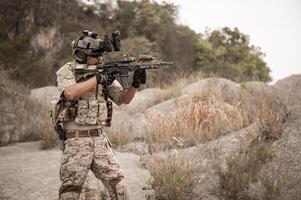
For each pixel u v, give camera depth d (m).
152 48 20.27
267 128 6.19
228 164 5.24
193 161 5.71
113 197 3.73
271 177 5.13
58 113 3.68
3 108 10.03
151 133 7.65
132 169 5.95
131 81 4.00
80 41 3.76
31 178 5.52
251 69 27.38
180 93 10.23
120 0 22.39
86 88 3.59
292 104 7.54
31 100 11.04
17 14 19.38
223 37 28.39
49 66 17.89
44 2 19.81
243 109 7.28
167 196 4.86
